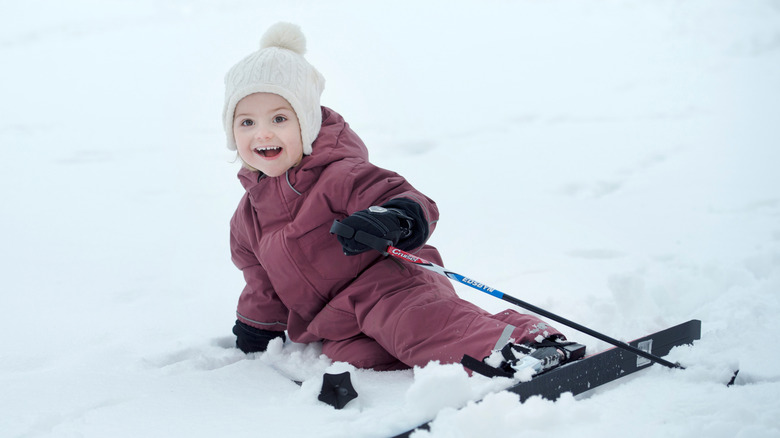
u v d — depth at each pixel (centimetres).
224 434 221
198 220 568
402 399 239
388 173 283
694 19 1181
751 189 540
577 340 276
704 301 343
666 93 880
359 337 285
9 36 1402
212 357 302
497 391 219
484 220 516
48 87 1099
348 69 1075
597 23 1253
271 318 308
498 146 726
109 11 1530
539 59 1086
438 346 258
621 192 562
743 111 785
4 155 788
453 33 1262
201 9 1492
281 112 285
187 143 821
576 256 434
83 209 604
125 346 320
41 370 296
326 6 1442
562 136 746
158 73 1146
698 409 214
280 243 285
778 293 335
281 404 242
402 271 278
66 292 416
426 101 919
